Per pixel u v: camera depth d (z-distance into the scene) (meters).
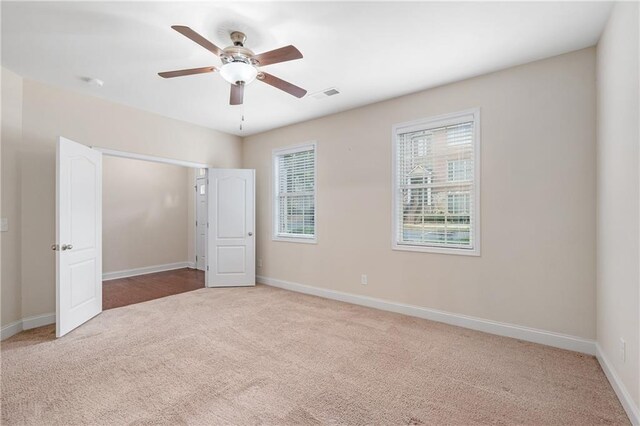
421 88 3.49
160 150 4.44
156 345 2.83
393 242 3.78
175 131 4.64
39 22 2.28
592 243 2.62
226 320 3.49
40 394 2.06
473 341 2.91
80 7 2.11
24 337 3.00
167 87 3.46
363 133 4.05
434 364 2.47
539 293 2.86
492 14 2.19
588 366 2.43
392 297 3.80
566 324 2.74
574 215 2.70
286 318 3.55
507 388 2.14
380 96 3.72
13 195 3.11
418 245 3.61
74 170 3.25
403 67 2.99
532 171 2.88
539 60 2.84
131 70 3.06
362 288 4.06
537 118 2.86
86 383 2.19
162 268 6.70
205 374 2.32
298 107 4.10
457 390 2.12
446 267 3.39
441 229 3.49
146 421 1.80
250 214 5.24
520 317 2.96
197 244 6.93
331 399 2.02
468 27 2.34
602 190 2.41
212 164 5.17
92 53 2.74
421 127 3.57
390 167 3.80
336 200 4.33
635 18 1.74
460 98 3.29
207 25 2.32
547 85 2.80
